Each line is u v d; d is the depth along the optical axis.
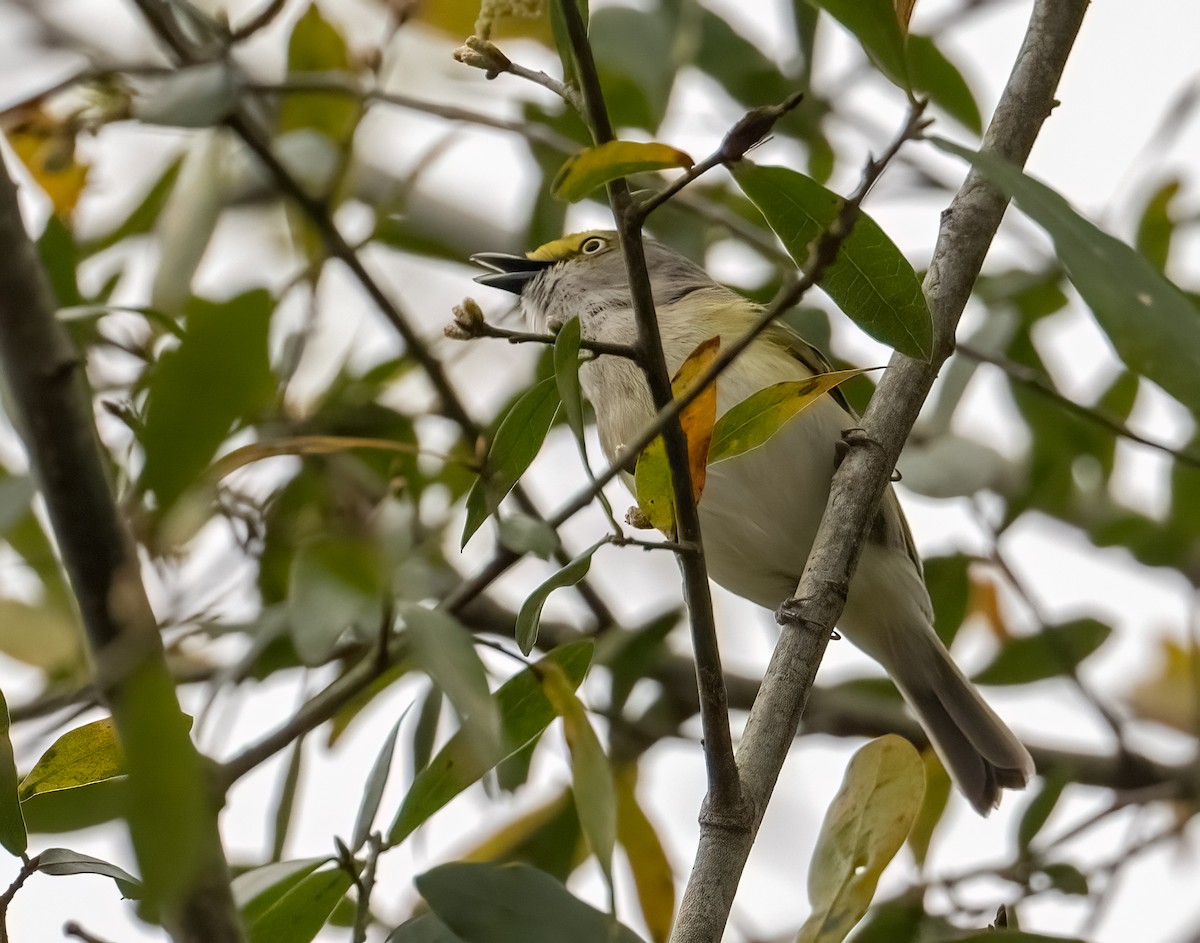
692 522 5.42
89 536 4.46
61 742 5.72
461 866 5.60
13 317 4.43
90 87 8.47
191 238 8.58
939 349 6.81
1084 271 4.83
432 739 7.70
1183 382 4.75
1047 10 7.14
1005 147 6.89
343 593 5.99
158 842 3.37
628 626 9.95
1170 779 10.63
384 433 9.52
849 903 6.11
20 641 9.02
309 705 7.57
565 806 9.26
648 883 6.61
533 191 10.53
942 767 8.82
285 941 6.12
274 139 9.79
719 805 5.74
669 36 9.70
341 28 10.00
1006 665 10.63
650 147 4.86
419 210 11.72
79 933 5.45
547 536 5.76
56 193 8.35
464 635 5.65
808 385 5.73
